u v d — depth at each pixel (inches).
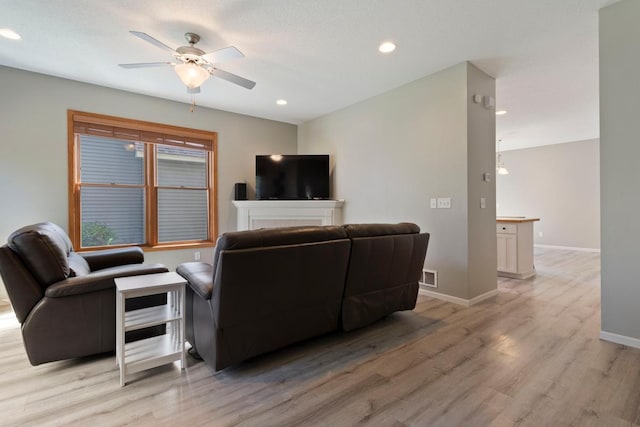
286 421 60.2
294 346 92.4
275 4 92.9
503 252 183.3
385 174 165.0
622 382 72.2
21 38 110.7
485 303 133.5
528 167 318.0
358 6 94.1
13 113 134.6
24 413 62.3
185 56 100.7
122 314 71.6
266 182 200.1
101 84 153.5
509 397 67.2
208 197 194.2
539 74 142.8
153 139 171.3
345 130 190.2
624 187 90.5
